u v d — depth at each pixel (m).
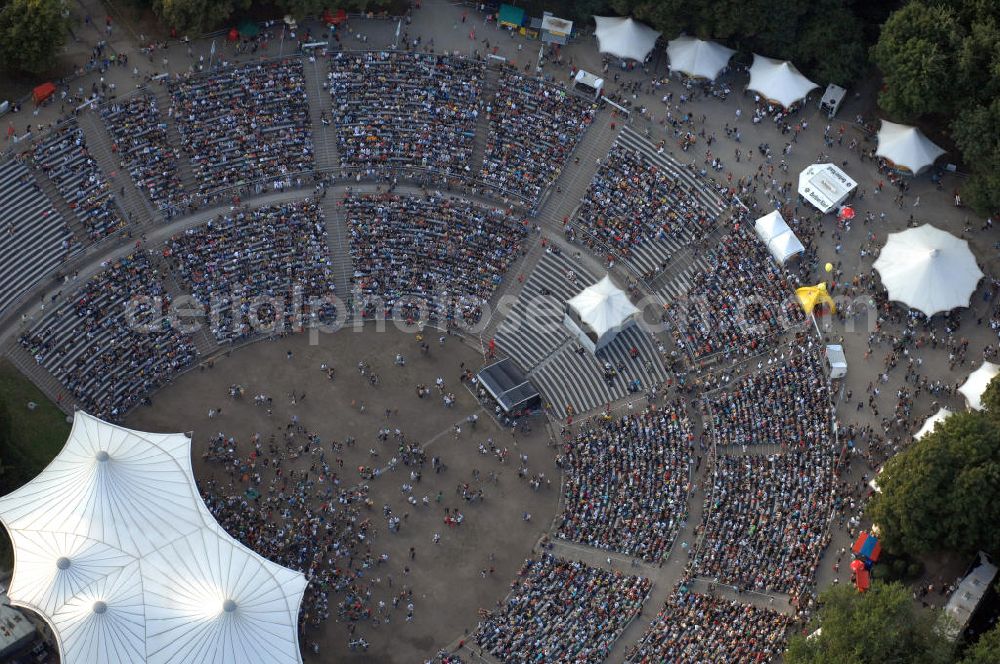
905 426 147.50
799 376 150.25
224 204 166.00
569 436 155.50
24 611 133.12
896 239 158.50
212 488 147.75
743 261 159.00
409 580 142.62
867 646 120.69
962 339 154.38
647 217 164.75
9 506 133.62
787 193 165.62
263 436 153.25
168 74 169.38
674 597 135.50
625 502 144.75
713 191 164.75
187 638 125.44
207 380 157.00
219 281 161.62
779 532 138.25
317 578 141.25
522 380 158.62
